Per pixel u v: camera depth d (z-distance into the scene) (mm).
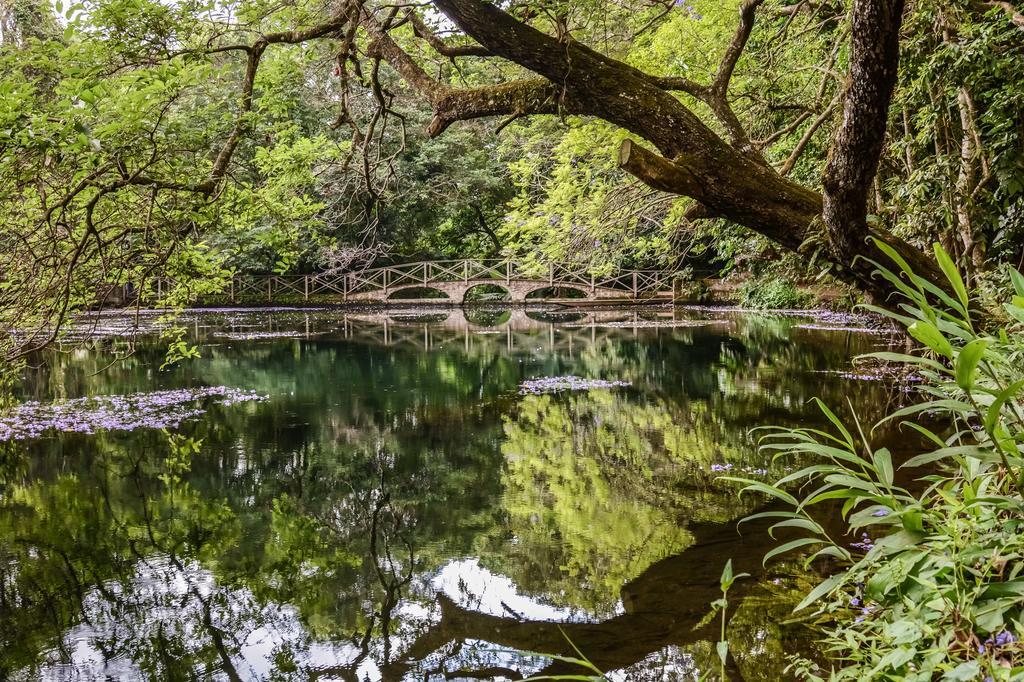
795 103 7047
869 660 1637
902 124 6379
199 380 9734
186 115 4352
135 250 4148
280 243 5730
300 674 2816
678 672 2514
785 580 3148
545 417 7180
